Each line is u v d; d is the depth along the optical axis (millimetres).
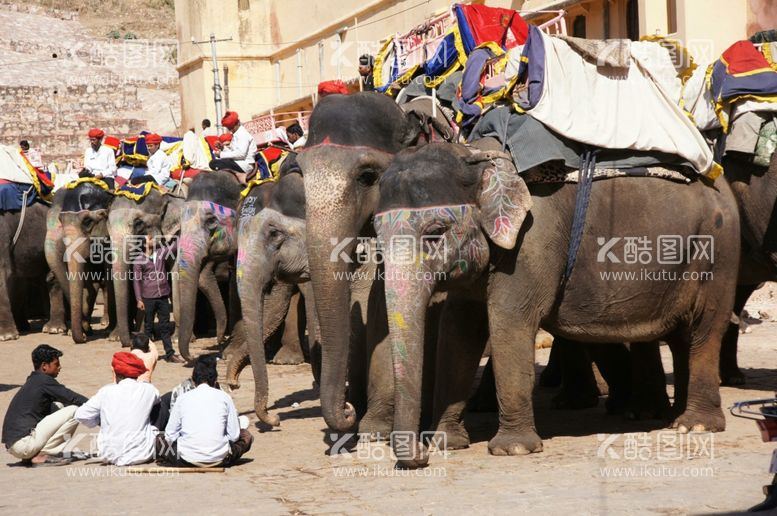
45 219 24078
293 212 12211
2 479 9836
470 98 10352
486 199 9117
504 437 9641
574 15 25406
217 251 16797
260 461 9914
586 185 9578
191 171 21297
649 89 10086
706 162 10141
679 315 10312
